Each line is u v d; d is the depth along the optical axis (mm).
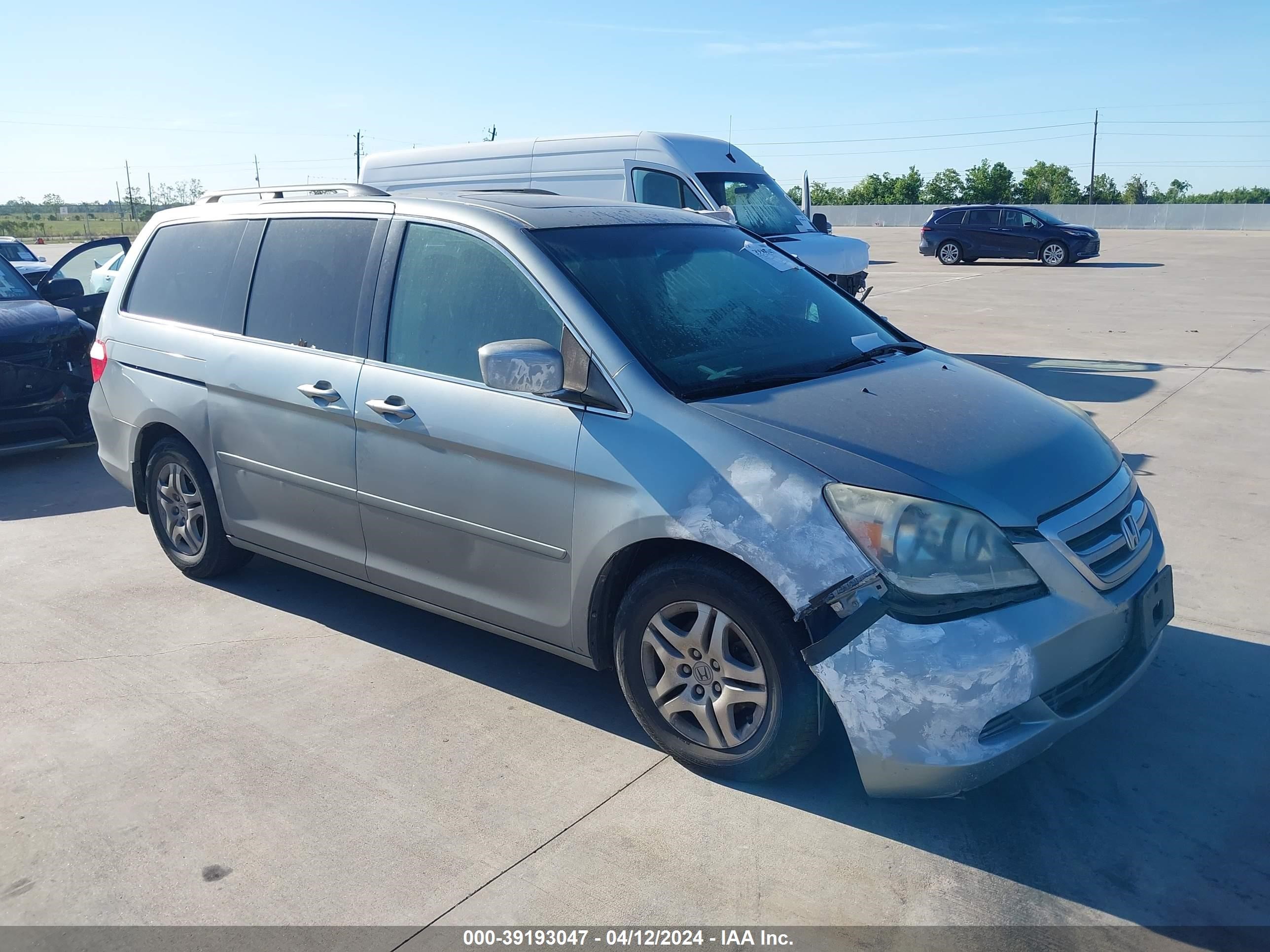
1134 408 8141
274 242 4363
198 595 4777
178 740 3492
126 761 3361
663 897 2686
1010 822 2990
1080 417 3572
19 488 6758
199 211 4832
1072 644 2812
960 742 2713
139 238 5094
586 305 3359
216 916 2635
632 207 4191
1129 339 11930
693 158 10188
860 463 2875
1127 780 3186
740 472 2947
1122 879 2746
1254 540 5188
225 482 4480
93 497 6512
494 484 3455
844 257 10133
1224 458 6660
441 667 4035
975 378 3736
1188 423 7613
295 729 3557
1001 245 25125
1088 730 3469
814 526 2816
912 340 4203
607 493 3170
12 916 2650
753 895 2689
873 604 2752
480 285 3625
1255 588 4613
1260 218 44125
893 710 2734
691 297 3680
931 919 2602
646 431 3127
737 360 3439
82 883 2773
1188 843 2889
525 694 3807
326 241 4160
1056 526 2865
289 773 3285
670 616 3180
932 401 3354
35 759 3383
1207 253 28062
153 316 4824
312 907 2664
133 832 2988
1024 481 2934
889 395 3359
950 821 3000
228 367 4328
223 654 4152
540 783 3213
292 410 4066
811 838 2928
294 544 4281
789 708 2949
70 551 5434
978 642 2699
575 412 3273
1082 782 3180
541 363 3150
